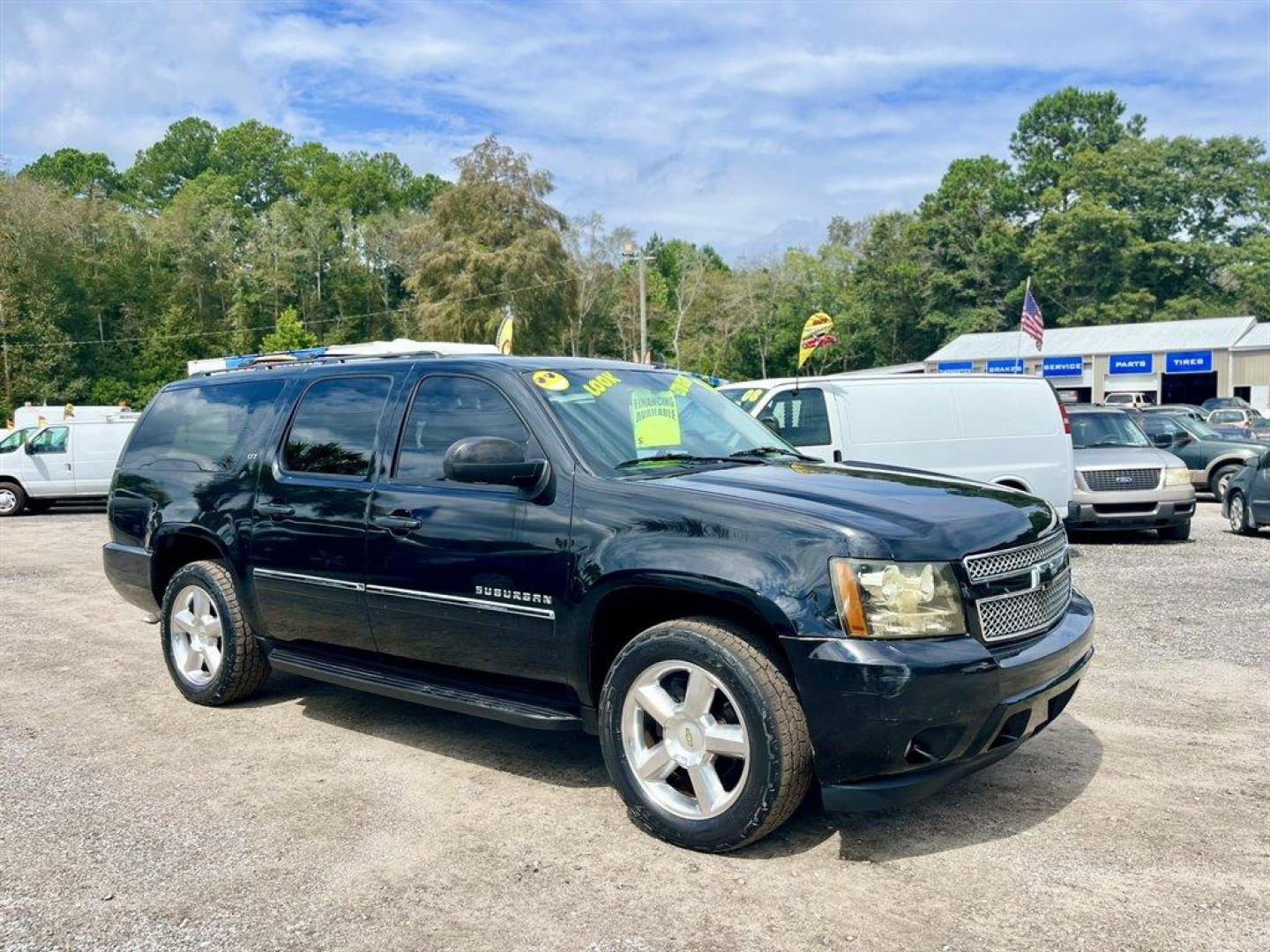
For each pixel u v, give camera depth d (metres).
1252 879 3.47
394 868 3.64
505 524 4.24
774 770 3.51
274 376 5.66
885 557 3.51
